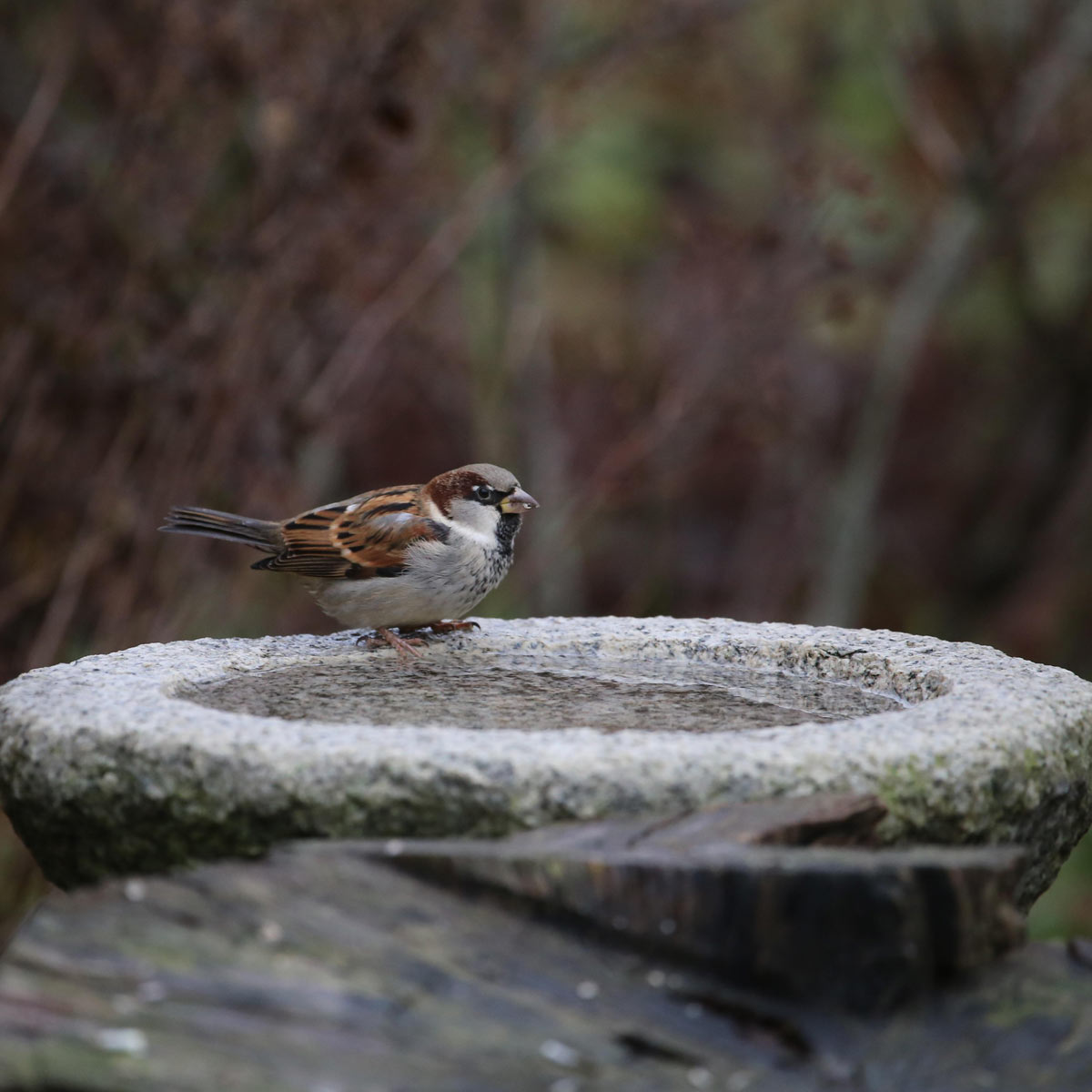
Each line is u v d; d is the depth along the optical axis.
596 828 4.35
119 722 4.82
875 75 17.17
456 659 7.00
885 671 6.34
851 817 4.36
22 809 5.01
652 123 17.53
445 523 7.60
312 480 12.95
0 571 11.29
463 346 15.39
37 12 12.54
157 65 11.20
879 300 17.72
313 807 4.50
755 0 14.74
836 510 17.14
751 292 13.60
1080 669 19.41
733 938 4.05
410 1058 3.58
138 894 4.01
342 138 11.35
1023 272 18.88
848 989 4.05
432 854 4.14
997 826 4.76
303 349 11.55
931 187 17.20
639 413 14.33
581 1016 3.83
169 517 8.18
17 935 3.87
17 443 11.12
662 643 7.05
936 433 21.20
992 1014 4.05
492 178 13.07
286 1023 3.63
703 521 18.34
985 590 21.05
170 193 11.38
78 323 11.16
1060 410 20.16
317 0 11.33
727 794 4.48
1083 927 12.63
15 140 10.81
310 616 13.02
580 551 17.78
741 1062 3.82
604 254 17.66
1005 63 16.31
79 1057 3.42
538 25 13.48
